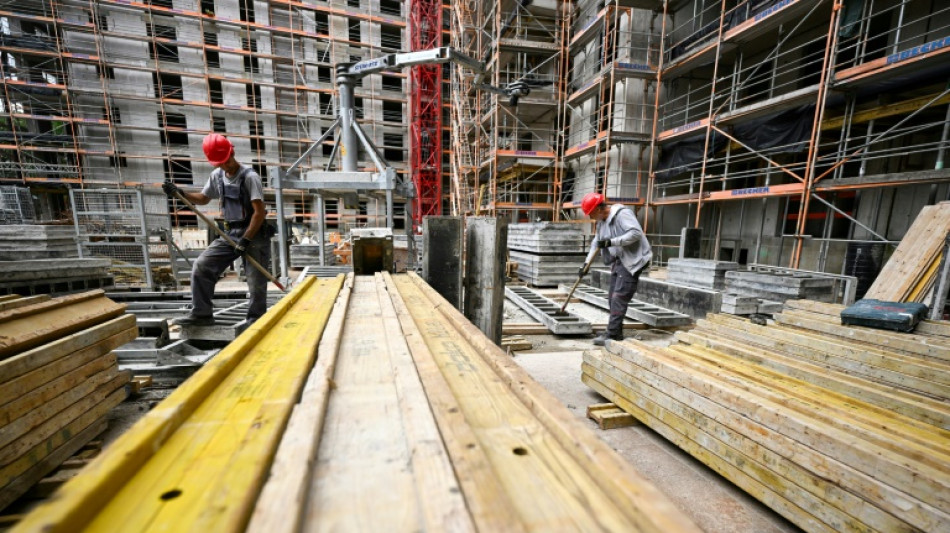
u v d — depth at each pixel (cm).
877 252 570
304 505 66
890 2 681
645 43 1048
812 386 212
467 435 85
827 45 615
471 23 1466
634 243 398
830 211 667
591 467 74
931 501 128
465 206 1438
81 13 1703
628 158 1080
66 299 211
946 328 245
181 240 1622
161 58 1809
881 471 141
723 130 849
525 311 566
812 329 291
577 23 1292
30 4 1650
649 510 61
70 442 190
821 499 152
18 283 447
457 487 68
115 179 1784
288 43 1994
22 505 173
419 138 2092
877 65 554
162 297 509
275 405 96
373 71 691
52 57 1658
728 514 180
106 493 62
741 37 793
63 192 1786
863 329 264
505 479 72
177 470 70
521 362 379
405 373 122
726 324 319
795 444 163
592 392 314
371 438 88
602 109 1141
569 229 764
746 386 206
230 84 1908
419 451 79
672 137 953
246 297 519
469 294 363
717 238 899
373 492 70
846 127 643
